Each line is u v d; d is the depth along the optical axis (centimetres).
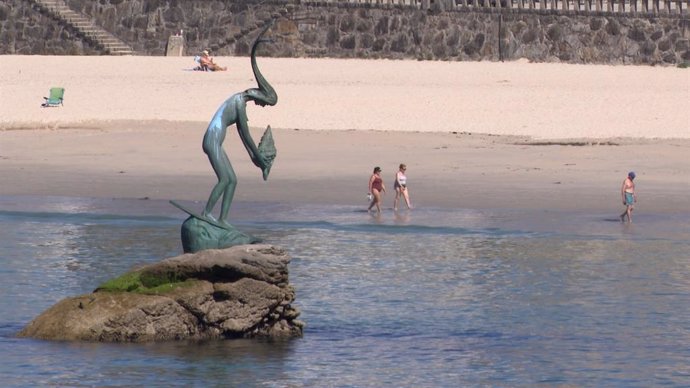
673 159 6838
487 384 3195
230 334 3516
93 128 7844
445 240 4991
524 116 8269
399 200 5862
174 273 3503
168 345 3431
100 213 5531
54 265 4462
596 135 7575
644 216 5497
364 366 3316
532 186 6172
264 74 10106
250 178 6400
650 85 9781
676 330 3684
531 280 4309
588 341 3584
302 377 3212
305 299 4038
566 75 10306
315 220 5391
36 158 6938
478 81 9888
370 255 4694
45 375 3170
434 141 7419
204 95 9125
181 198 5897
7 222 5309
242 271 3475
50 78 9900
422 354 3447
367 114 8319
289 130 7738
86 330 3453
